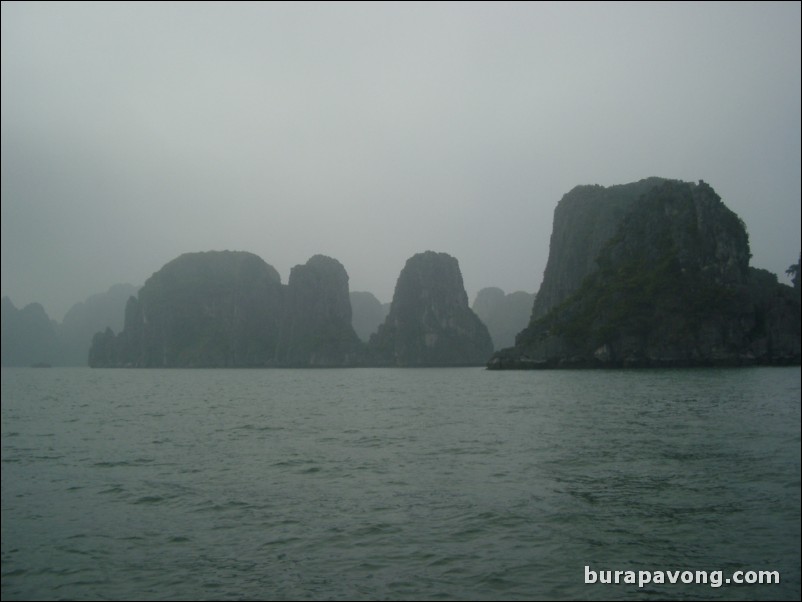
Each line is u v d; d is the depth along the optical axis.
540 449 23.00
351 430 31.19
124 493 17.48
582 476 18.06
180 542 13.03
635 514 14.13
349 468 20.34
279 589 10.50
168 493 17.31
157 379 135.88
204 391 79.94
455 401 50.97
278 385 98.38
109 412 46.28
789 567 11.08
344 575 11.00
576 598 9.98
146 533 13.70
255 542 12.85
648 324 114.88
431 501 15.57
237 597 10.27
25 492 17.80
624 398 47.47
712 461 20.19
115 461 22.97
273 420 37.59
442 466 20.16
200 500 16.39
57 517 15.11
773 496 15.59
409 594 10.18
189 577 11.18
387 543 12.51
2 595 10.63
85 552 12.57
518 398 52.00
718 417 33.12
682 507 14.64
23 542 13.23
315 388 84.88
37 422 38.94
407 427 31.86
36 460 23.52
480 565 11.27
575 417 34.12
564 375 97.12
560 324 130.38
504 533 12.93
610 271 133.25
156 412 45.72
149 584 10.95
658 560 11.42
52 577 11.34
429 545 12.34
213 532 13.59
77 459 23.59
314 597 10.16
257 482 18.48
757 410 36.72
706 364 108.25
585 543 12.29
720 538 12.52
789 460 20.27
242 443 27.06
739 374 83.06
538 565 11.25
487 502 15.30
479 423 32.56
